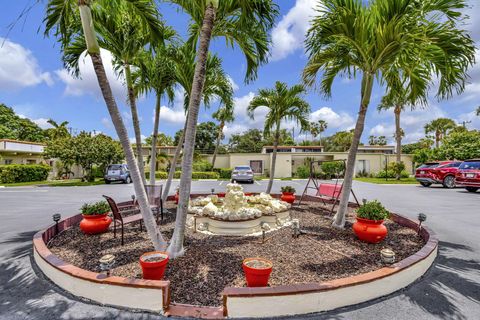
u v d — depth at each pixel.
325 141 49.22
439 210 7.49
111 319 2.22
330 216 6.05
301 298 2.28
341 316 2.29
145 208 3.38
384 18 3.96
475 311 2.38
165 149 29.88
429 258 3.30
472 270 3.29
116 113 3.18
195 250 3.65
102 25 4.36
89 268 3.05
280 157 24.42
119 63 5.16
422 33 3.71
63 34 3.76
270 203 5.62
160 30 4.22
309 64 4.74
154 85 6.03
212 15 3.33
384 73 5.36
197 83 3.29
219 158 26.89
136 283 2.34
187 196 3.40
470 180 11.60
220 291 2.59
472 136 20.88
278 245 3.91
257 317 2.22
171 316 2.24
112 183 17.94
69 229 4.79
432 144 35.56
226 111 7.21
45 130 35.19
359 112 4.84
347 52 4.87
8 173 17.50
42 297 2.58
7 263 3.47
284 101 8.22
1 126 29.84
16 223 5.94
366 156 25.02
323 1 4.23
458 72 4.16
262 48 4.41
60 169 22.09
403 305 2.47
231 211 4.78
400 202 9.05
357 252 3.61
